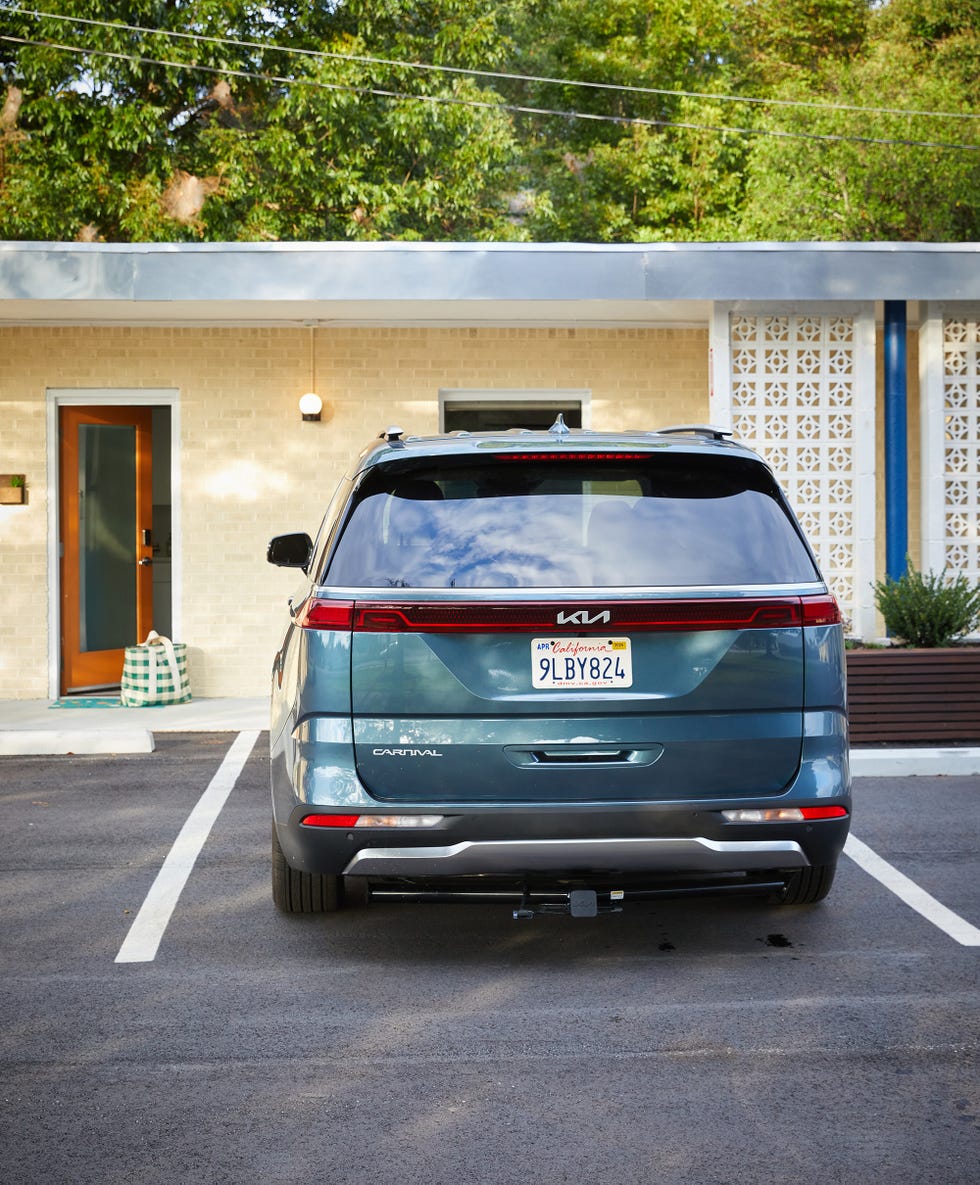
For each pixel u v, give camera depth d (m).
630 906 5.32
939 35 26.77
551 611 4.05
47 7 18.02
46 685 11.17
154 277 9.63
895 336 9.83
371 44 19.77
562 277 9.61
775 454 10.05
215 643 11.24
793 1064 3.69
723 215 25.44
